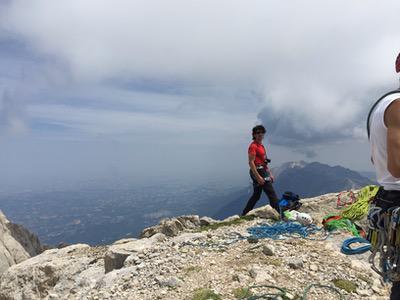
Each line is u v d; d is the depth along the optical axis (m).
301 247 3.63
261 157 5.76
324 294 2.72
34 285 5.53
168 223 5.72
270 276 2.97
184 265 3.37
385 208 1.34
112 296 3.09
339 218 4.35
